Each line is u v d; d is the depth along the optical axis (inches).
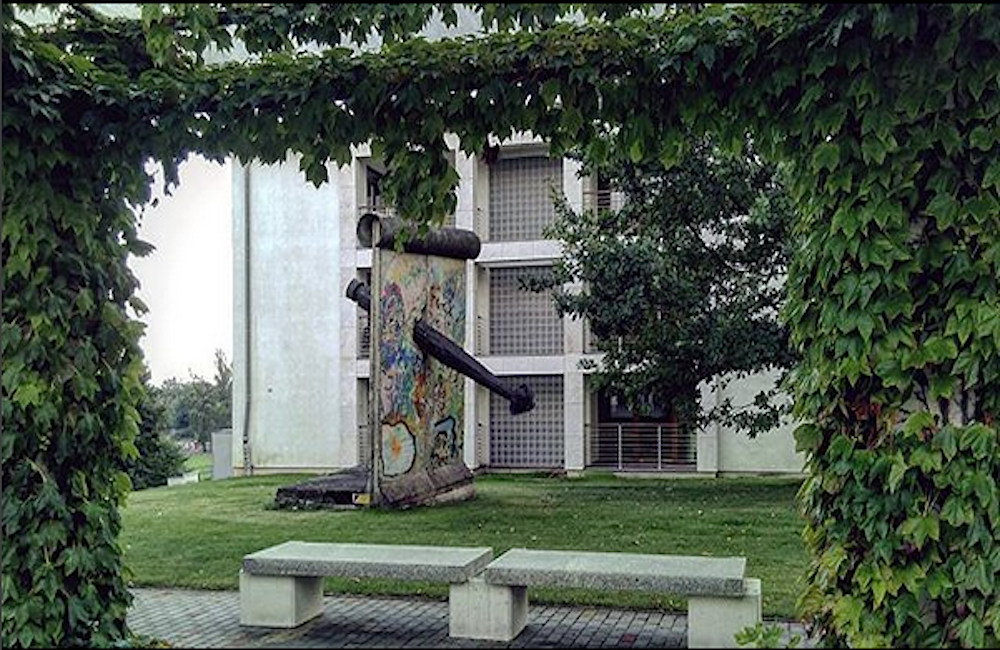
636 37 189.9
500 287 802.2
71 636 197.5
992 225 177.0
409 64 197.5
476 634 236.2
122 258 215.5
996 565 172.6
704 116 191.3
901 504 178.5
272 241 800.9
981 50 173.0
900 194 178.4
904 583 176.2
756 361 487.8
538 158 793.6
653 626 246.4
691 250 506.9
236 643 233.9
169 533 397.7
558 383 779.4
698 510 450.9
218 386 1199.6
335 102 201.9
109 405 208.4
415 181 203.9
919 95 174.7
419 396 503.2
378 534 385.7
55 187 200.8
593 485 618.8
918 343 180.5
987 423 177.9
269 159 207.0
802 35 178.4
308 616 256.2
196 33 191.0
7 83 189.2
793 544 350.6
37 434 193.9
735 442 708.0
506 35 195.6
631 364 526.3
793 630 233.5
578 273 530.0
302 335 795.4
